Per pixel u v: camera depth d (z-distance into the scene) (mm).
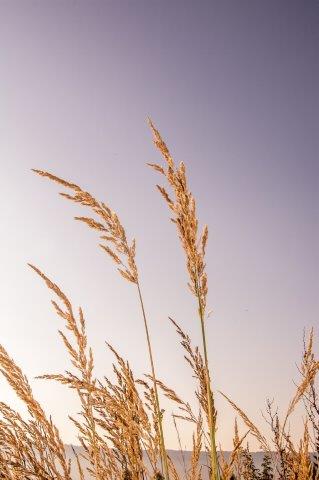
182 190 718
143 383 738
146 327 720
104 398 720
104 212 752
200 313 690
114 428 738
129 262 742
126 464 730
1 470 700
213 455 665
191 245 702
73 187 756
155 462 709
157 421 708
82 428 737
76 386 716
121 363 753
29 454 717
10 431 719
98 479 713
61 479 700
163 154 730
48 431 723
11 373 740
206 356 680
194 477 720
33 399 733
